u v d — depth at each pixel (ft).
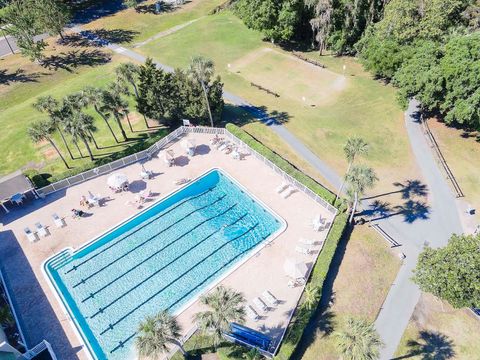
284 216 155.74
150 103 186.29
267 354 111.75
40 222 155.53
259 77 244.22
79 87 235.20
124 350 118.52
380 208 159.02
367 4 245.86
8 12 284.61
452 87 175.11
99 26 313.53
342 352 99.25
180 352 112.57
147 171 175.94
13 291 132.46
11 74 257.14
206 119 199.11
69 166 179.93
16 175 163.84
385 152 185.06
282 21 254.88
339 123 203.72
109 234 150.82
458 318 124.47
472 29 201.36
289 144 190.39
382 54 214.07
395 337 120.16
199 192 169.78
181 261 143.02
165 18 330.34
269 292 129.90
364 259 140.97
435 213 156.35
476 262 106.22
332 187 168.25
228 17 322.14
